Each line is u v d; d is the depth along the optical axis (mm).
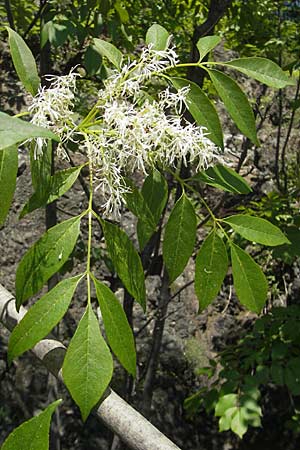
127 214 1713
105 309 312
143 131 356
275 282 1694
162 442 297
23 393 1606
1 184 311
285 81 407
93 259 1195
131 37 1001
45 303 312
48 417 176
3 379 1623
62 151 376
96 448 1573
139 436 302
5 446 175
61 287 317
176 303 1810
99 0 833
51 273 322
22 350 303
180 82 391
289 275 1703
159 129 362
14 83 1525
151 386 1156
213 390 1118
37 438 175
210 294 382
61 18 869
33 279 322
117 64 429
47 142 347
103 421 317
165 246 382
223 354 1170
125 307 1054
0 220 312
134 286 339
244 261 383
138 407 1273
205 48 410
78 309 1621
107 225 344
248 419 987
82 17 842
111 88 387
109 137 370
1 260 1711
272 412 1751
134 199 382
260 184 1792
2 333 1670
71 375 284
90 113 378
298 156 1301
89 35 906
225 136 1859
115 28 852
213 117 388
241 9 1192
